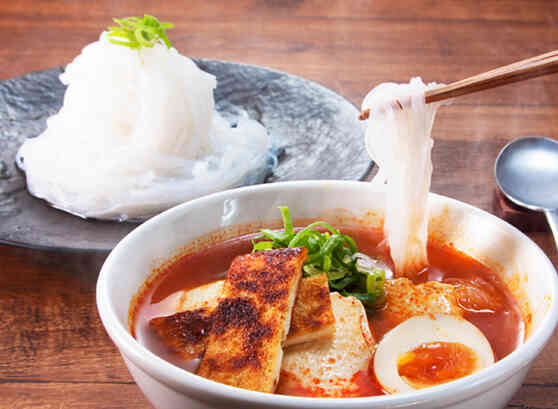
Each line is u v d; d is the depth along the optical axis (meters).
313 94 0.76
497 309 0.49
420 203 0.53
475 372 0.43
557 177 0.61
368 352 0.46
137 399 0.50
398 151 0.53
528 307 0.48
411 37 0.99
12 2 1.10
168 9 1.09
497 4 1.09
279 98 0.77
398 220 0.53
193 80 0.71
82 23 1.03
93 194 0.64
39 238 0.58
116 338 0.43
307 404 0.39
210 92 0.72
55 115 0.73
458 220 0.53
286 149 0.71
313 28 1.02
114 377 0.51
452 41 0.97
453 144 0.71
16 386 0.50
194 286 0.51
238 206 0.53
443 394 0.40
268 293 0.45
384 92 0.53
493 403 0.42
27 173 0.67
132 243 0.49
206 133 0.71
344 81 0.86
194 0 1.12
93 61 0.71
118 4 1.10
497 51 0.94
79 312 0.55
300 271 0.48
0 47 0.96
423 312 0.49
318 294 0.47
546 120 0.76
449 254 0.53
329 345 0.46
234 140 0.72
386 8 1.09
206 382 0.40
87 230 0.60
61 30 1.01
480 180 0.67
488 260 0.51
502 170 0.63
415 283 0.52
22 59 0.92
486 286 0.50
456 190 0.65
